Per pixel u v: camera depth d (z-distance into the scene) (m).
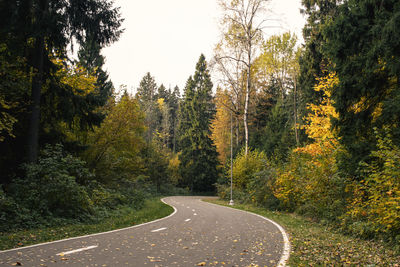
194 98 65.88
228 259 6.26
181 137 67.00
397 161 9.00
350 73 12.51
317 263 6.12
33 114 14.29
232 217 16.64
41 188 12.08
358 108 12.83
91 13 14.70
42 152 15.50
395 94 11.09
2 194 10.62
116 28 15.24
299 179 17.89
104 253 6.40
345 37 12.95
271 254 6.89
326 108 19.02
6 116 12.47
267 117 56.28
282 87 45.41
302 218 17.34
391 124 10.96
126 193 23.95
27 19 11.78
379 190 9.69
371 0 12.18
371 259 6.86
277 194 21.34
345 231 11.70
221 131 60.75
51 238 8.44
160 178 54.25
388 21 10.20
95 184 18.73
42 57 14.66
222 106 36.16
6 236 8.38
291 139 39.28
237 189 35.97
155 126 88.06
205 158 63.66
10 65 12.83
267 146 47.75
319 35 27.78
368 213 10.40
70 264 5.36
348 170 12.73
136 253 6.52
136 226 11.69
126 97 24.06
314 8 31.45
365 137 12.68
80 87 18.95
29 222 10.38
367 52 11.97
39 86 14.55
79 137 21.20
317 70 28.06
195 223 13.13
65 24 13.30
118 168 25.20
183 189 62.72
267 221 15.05
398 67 10.17
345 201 13.68
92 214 14.03
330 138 15.83
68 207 12.84
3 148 14.22
